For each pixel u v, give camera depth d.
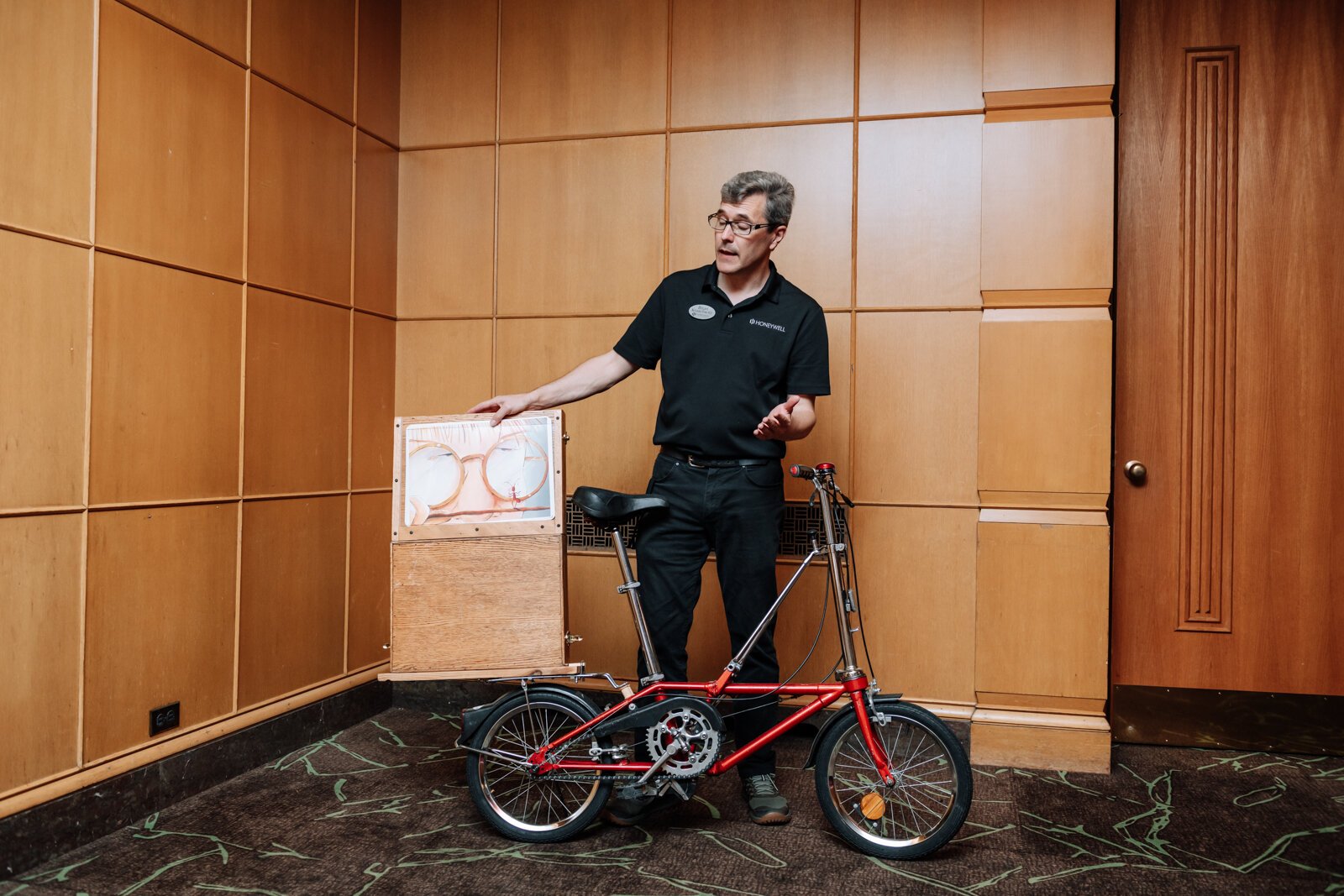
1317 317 3.12
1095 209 3.01
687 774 2.34
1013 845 2.38
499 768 2.53
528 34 3.58
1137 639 3.24
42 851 2.21
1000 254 3.07
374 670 3.50
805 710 2.39
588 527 3.50
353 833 2.43
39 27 2.21
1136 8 3.21
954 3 3.19
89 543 2.35
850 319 3.26
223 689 2.80
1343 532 3.10
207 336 2.73
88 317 2.35
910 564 3.21
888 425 3.23
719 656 3.32
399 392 3.68
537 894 2.10
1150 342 3.22
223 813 2.55
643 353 2.72
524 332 3.58
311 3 3.18
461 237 3.65
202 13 2.70
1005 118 3.09
